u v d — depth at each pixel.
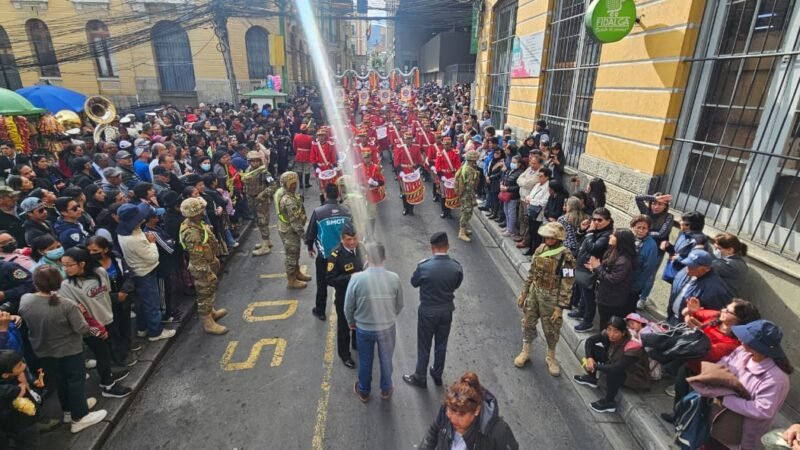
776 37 4.44
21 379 3.24
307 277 7.05
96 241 4.33
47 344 3.58
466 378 2.38
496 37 15.08
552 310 4.60
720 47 5.15
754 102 4.70
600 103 7.30
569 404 4.46
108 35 23.16
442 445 2.55
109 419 4.04
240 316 6.04
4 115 10.31
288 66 29.28
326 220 5.64
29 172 6.43
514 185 8.30
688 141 5.45
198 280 5.40
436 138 12.90
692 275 3.88
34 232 4.93
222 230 7.64
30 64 20.64
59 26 22.50
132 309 5.93
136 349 5.07
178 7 21.92
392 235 9.09
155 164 8.25
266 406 4.37
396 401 4.46
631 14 5.91
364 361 4.25
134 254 4.85
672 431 3.82
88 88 23.58
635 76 6.34
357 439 3.97
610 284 4.61
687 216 4.47
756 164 4.64
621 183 6.64
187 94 24.92
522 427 4.15
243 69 25.02
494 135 10.46
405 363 5.09
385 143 15.59
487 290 6.86
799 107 4.19
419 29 45.25
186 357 5.14
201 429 4.07
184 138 11.51
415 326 5.85
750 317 3.21
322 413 4.28
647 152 6.07
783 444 2.51
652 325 3.85
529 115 11.15
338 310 4.84
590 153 7.68
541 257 4.59
